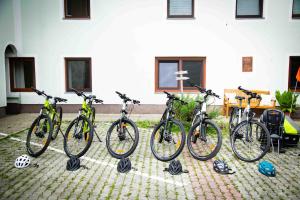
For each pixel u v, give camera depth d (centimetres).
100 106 1065
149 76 1049
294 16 1027
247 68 1027
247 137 522
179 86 1062
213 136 544
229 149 582
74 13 1059
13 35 1049
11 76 1077
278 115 548
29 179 419
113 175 438
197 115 542
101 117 985
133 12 1030
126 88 1057
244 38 1021
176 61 1055
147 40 1038
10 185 397
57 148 578
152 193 376
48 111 577
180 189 390
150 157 529
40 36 1052
